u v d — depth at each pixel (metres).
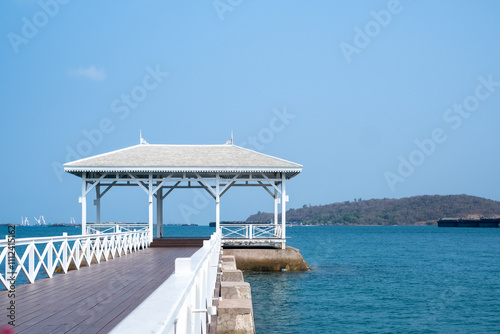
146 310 2.78
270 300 21.17
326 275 30.16
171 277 4.39
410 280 29.12
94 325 6.35
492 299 22.50
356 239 98.25
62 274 12.52
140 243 24.95
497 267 38.03
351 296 22.66
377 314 18.81
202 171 27.06
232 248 28.84
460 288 25.97
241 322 10.59
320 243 81.38
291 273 27.84
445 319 18.09
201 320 6.52
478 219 180.75
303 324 16.84
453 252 57.06
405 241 87.94
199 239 27.61
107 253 17.45
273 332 15.73
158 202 30.50
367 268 36.50
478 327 16.89
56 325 6.34
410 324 17.17
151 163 26.89
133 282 10.70
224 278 16.84
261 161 27.67
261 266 27.88
